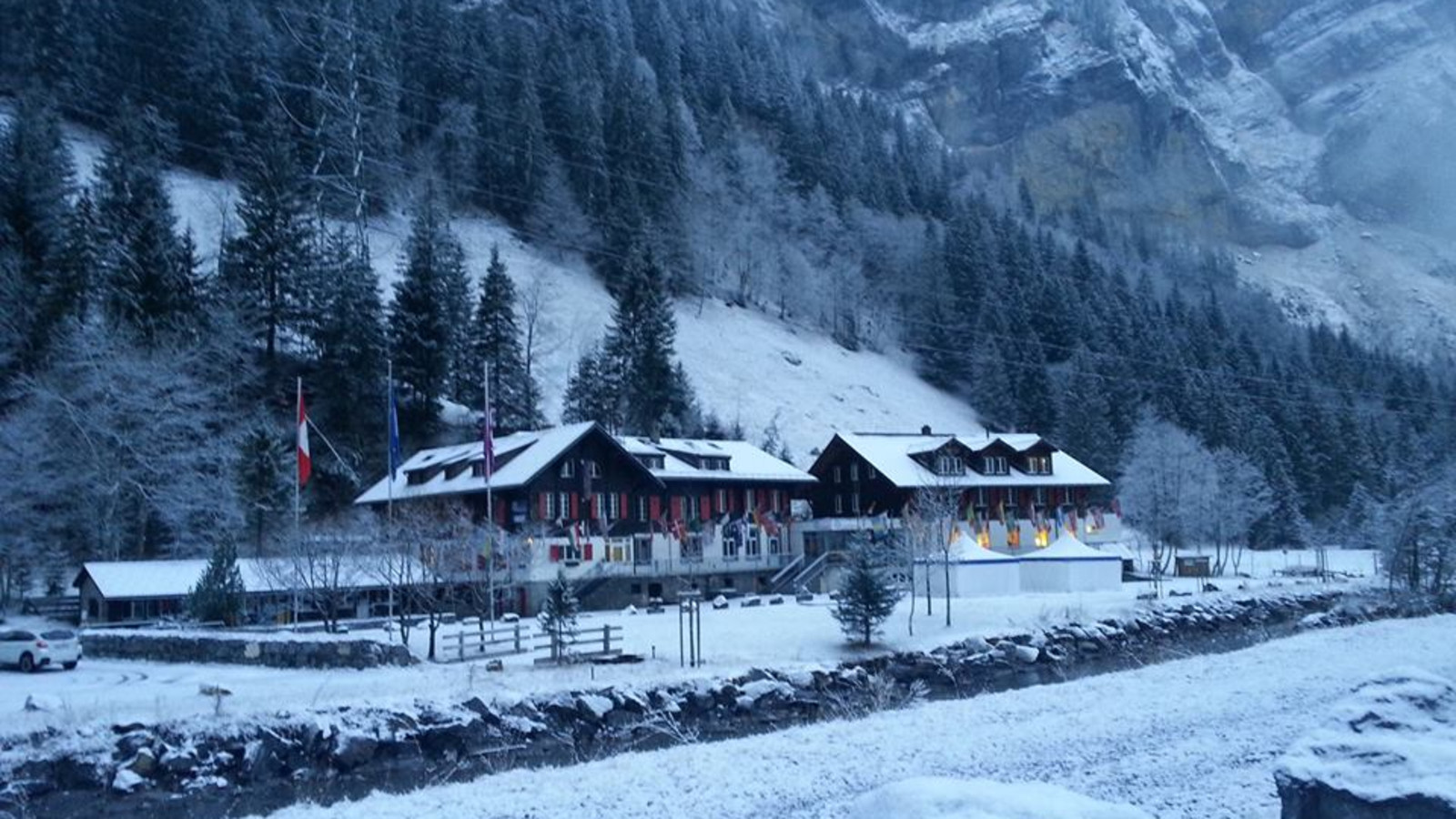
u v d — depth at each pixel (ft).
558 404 353.10
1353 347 620.08
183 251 293.23
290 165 344.49
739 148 584.40
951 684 138.62
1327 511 429.79
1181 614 183.62
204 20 410.52
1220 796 72.33
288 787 85.10
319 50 442.50
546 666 124.16
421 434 299.38
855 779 84.33
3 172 288.30
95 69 392.06
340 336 288.92
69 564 224.33
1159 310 586.04
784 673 123.75
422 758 92.58
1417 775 39.37
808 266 535.60
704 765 89.51
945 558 185.57
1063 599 195.83
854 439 273.75
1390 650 155.53
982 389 468.34
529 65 506.89
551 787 82.79
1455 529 268.41
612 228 463.42
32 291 262.26
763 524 245.86
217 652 143.13
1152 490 344.69
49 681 124.16
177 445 234.99
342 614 189.47
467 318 330.34
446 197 455.63
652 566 216.95
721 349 437.99
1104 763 86.63
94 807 77.25
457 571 169.89
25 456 218.38
